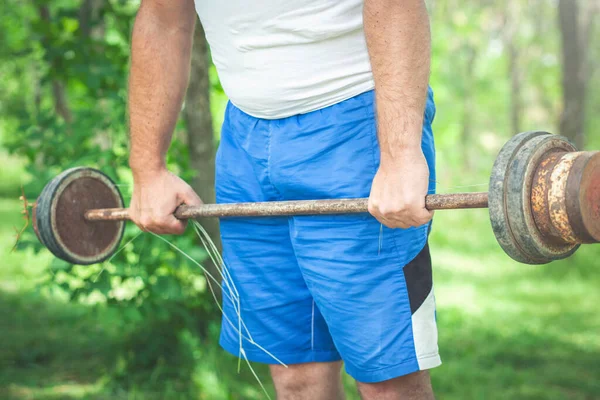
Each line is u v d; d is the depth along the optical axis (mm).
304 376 2104
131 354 4500
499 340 5965
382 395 1908
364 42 1840
